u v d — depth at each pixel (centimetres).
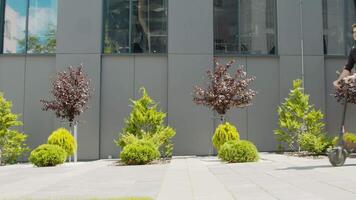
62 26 1738
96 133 1703
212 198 593
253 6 1833
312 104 1781
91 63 1731
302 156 1494
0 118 1548
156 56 1773
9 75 1756
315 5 1819
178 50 1752
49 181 902
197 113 1730
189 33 1761
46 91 1752
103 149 1720
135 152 1341
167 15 1788
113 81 1756
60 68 1723
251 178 815
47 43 1775
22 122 1731
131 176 967
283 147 1739
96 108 1714
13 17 1781
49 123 1733
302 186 659
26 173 1118
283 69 1789
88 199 600
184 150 1714
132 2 1800
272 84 1795
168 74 1744
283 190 627
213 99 1510
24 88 1752
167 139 1609
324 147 1528
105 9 1794
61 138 1473
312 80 1791
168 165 1270
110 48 1778
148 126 1603
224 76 1530
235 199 570
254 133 1766
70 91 1534
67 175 1035
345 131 1795
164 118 1728
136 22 1795
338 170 872
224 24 1816
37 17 1781
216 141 1482
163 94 1761
